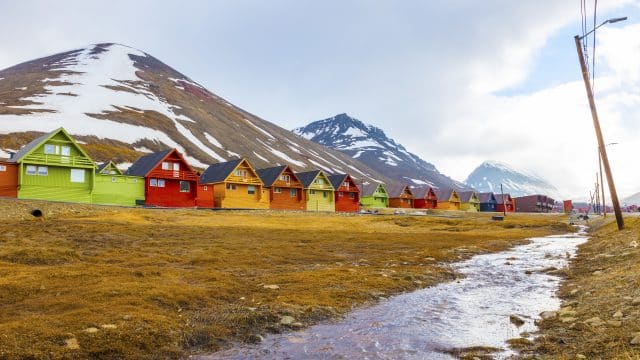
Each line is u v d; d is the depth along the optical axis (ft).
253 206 264.11
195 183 233.76
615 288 47.67
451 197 473.26
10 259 72.13
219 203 256.52
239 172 260.21
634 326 33.63
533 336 37.93
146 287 52.90
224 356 34.88
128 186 214.69
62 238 101.45
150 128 545.85
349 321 45.42
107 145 451.12
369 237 140.05
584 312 41.81
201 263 78.54
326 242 121.49
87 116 511.81
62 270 62.59
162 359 33.83
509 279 71.51
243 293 54.90
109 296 48.19
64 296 48.29
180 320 41.88
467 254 105.40
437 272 76.48
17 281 54.29
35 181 181.27
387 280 65.46
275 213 227.61
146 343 35.50
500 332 40.22
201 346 37.22
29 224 118.52
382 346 37.01
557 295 55.93
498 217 280.72
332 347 36.91
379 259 90.79
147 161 234.79
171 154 228.02
